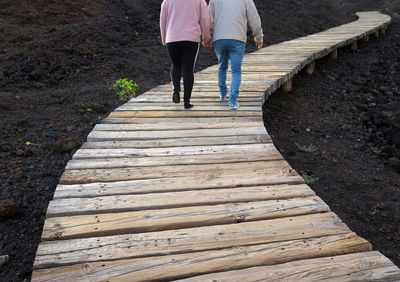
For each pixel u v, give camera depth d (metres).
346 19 17.67
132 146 3.70
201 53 9.41
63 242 2.16
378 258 2.01
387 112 6.34
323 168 4.73
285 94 7.20
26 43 7.23
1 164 3.74
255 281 1.85
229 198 2.70
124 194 2.76
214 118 4.52
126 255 2.05
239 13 4.25
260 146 3.72
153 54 8.28
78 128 4.74
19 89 5.92
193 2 4.12
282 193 2.77
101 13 9.25
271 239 2.21
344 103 7.36
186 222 2.38
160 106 5.00
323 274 1.89
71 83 6.49
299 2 16.20
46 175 3.63
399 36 13.80
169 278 1.89
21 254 2.61
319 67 9.41
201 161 3.35
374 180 4.42
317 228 2.32
